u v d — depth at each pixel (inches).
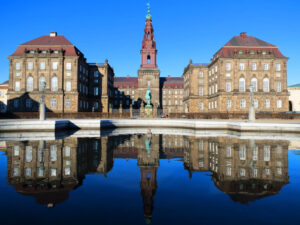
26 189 383.2
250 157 615.2
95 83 2832.2
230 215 290.0
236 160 584.1
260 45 2568.9
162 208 312.3
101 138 1000.2
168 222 272.2
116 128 1550.2
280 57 2488.9
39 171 486.0
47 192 370.9
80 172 484.4
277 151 689.6
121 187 398.0
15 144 811.4
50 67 2308.1
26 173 470.9
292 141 885.8
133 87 4626.0
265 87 2482.8
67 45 2389.3
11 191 372.5
